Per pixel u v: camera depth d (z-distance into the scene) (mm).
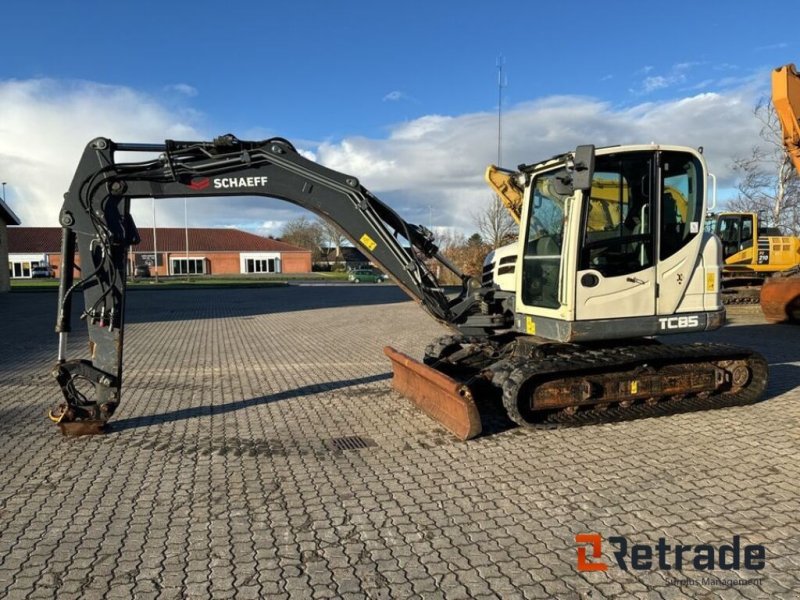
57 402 7066
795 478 4512
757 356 6328
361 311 19109
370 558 3441
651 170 5809
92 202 5582
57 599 3059
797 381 7590
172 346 11797
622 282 5730
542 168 6031
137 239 5941
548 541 3607
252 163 5883
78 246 5637
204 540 3678
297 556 3475
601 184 5711
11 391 7641
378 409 6648
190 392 7660
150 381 8367
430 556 3453
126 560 3445
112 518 3998
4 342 12109
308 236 83688
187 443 5562
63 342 5660
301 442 5547
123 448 5426
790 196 28844
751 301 17156
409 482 4543
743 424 5832
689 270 5977
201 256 66812
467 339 7250
